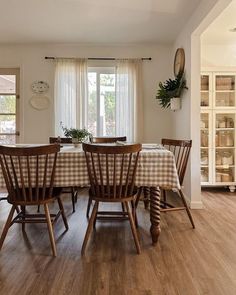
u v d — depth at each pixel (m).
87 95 4.71
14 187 2.26
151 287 1.73
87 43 4.65
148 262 2.06
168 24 3.82
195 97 3.54
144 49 4.77
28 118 4.79
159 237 2.54
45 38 4.41
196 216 3.18
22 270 1.94
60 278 1.83
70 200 3.87
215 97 4.46
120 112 4.71
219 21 3.64
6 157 2.23
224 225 2.88
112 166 2.26
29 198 2.15
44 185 2.14
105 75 4.81
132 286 1.74
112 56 4.77
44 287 1.73
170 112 4.82
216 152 4.58
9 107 4.81
